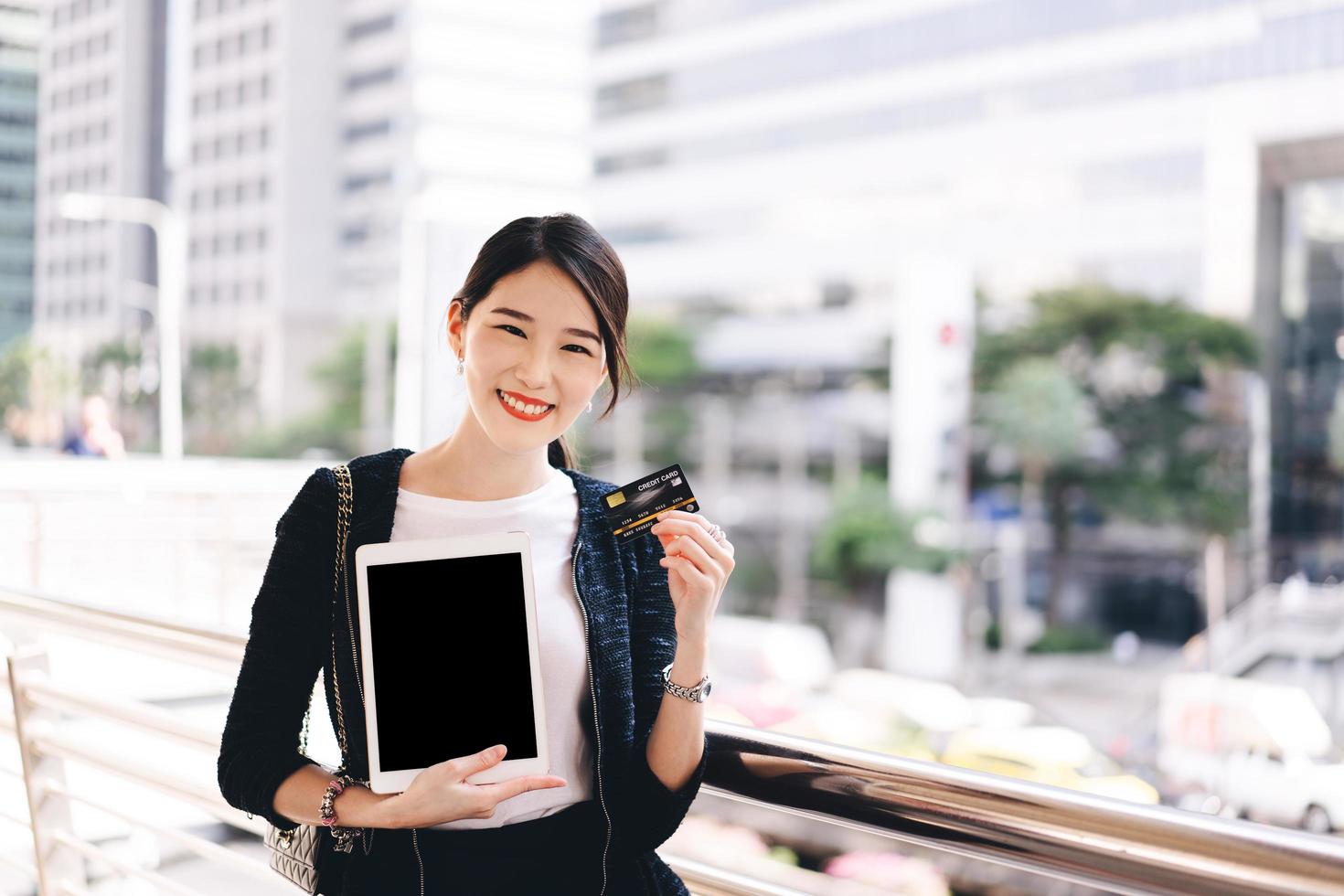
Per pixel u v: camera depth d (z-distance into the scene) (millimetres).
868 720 8633
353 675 1077
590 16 50438
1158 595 26188
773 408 39500
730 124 46312
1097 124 36312
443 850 1088
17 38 46188
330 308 58750
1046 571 25375
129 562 6691
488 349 1093
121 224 50156
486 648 1046
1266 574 24781
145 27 51656
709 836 5078
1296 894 770
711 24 46906
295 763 1062
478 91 56562
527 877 1097
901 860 4797
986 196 39156
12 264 46812
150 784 1692
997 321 26531
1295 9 31266
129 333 46750
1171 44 33938
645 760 1106
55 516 6469
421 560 1049
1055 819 894
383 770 1025
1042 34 37500
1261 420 24875
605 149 50656
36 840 1890
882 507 22141
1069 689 20609
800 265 44344
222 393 57344
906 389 22266
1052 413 24484
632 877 1137
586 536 1157
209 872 2934
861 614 23312
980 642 22500
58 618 1823
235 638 1541
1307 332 30203
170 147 60812
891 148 41562
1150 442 24781
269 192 58656
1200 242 33969
